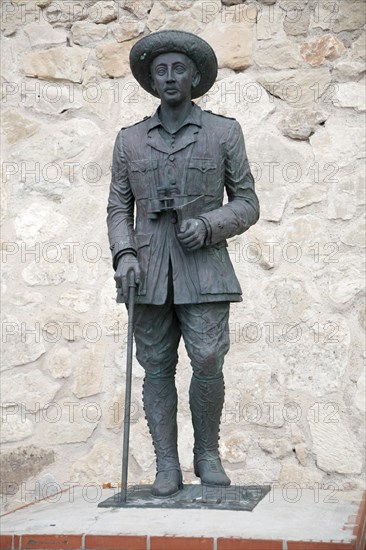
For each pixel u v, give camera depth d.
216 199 4.45
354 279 6.30
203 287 4.33
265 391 6.29
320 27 6.57
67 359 6.52
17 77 6.85
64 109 6.79
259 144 6.52
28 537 3.85
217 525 3.88
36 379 6.52
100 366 6.48
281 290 6.36
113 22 6.81
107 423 6.42
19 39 6.88
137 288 4.41
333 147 6.45
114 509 4.25
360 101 6.46
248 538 3.67
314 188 6.43
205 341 4.38
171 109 4.45
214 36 6.68
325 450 6.16
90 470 6.39
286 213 6.44
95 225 6.65
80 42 6.83
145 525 3.91
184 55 4.39
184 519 4.00
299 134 6.49
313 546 3.60
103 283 6.57
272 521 3.96
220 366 4.43
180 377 6.34
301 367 6.27
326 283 6.33
